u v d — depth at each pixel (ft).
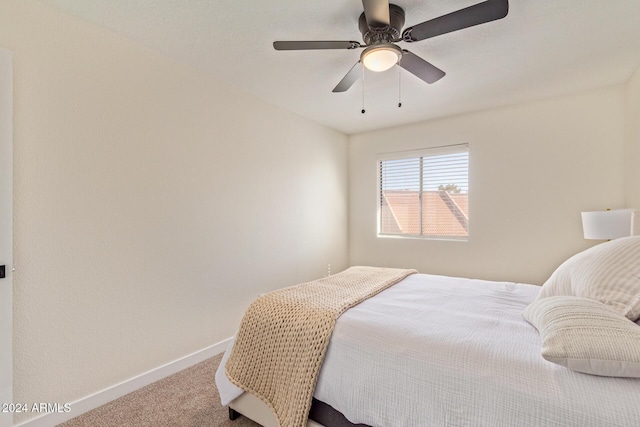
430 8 5.50
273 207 9.98
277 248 10.12
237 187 8.75
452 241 11.23
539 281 9.74
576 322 3.21
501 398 3.06
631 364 2.75
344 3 5.33
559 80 8.30
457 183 11.38
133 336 6.43
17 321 4.94
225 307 8.37
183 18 5.71
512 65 7.48
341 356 4.13
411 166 12.37
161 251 6.93
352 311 4.89
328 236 12.57
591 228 7.45
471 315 4.79
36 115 5.12
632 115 8.04
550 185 9.55
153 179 6.78
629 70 7.76
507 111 10.19
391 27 5.32
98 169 5.90
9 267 4.72
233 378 5.04
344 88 7.20
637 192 7.76
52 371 5.31
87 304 5.75
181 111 7.32
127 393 6.25
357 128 12.80
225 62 7.34
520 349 3.54
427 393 3.44
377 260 13.04
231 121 8.56
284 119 10.43
